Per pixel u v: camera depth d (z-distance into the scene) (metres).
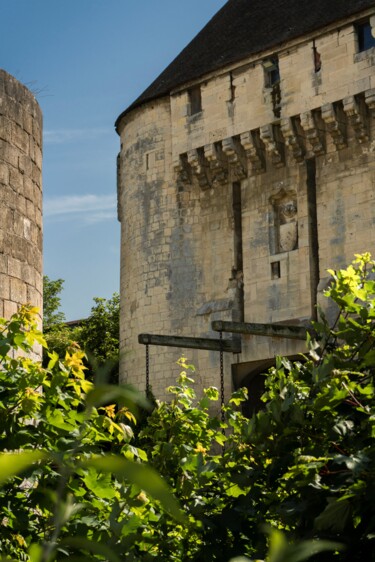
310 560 6.29
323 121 31.28
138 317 35.53
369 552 6.36
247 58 32.72
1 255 11.72
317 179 31.41
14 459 1.76
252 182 33.16
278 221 32.47
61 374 7.45
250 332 24.41
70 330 51.25
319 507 6.52
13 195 12.14
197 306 34.03
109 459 1.81
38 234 12.92
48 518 6.88
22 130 12.55
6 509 6.84
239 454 7.67
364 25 30.47
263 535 7.00
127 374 35.47
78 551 6.39
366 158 30.36
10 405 7.46
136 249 36.03
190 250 34.59
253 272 32.69
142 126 36.31
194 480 7.74
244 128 32.78
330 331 7.80
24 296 12.18
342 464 6.75
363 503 6.05
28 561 6.73
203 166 34.31
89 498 7.03
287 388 7.30
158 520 7.28
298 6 33.12
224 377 32.38
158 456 8.26
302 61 31.39
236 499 7.44
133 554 6.62
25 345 7.83
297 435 7.18
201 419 9.45
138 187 36.25
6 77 12.25
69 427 7.21
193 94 34.94
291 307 31.34
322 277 30.78
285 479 7.12
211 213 34.28
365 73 29.95
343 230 30.53
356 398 7.21
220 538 7.18
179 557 7.43
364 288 7.58
